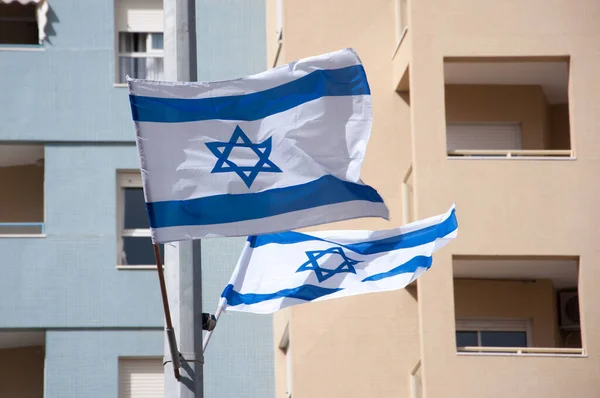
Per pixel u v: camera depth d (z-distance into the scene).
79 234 58.00
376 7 53.38
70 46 60.16
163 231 30.30
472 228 47.97
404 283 37.44
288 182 31.14
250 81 31.59
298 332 50.03
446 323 46.94
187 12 33.00
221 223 30.58
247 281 36.72
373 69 52.84
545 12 49.50
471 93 53.34
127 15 61.09
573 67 49.22
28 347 58.44
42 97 59.53
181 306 31.75
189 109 31.08
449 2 49.56
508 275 52.28
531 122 53.19
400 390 49.72
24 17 62.69
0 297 57.00
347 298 50.28
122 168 59.00
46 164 58.81
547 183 48.41
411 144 51.03
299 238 37.28
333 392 49.66
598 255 47.97
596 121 48.94
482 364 46.59
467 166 48.41
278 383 55.69
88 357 56.66
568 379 46.66
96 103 59.66
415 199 48.16
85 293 57.25
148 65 60.81
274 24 58.22
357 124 31.73
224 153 31.06
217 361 56.50
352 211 31.27
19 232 59.84
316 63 31.78
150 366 56.91
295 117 31.59
